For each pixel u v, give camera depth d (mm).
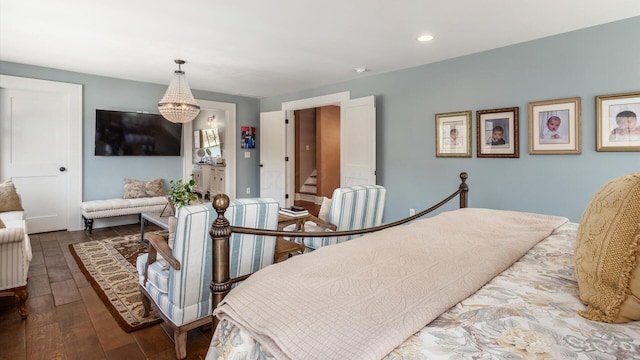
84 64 4211
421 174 4195
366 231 1836
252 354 911
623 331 754
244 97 6406
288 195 6016
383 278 1030
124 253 3670
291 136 6094
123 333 2078
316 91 5473
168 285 1833
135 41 3324
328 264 1148
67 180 4660
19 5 2541
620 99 2801
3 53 3760
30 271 3113
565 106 3086
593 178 2973
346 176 4891
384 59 3898
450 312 866
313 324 800
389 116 4488
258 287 1015
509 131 3445
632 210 824
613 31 2834
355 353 692
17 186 4352
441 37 3199
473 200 3762
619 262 805
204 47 3508
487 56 3580
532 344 708
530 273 1134
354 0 2451
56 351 1887
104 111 4824
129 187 5043
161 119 5398
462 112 3783
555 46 3135
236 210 1730
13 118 4293
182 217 1621
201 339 2025
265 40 3273
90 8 2592
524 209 3393
